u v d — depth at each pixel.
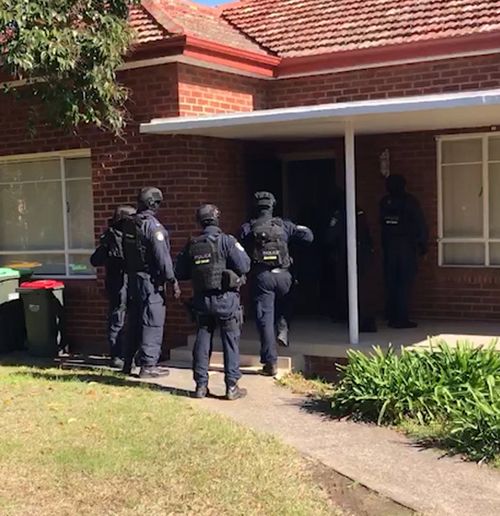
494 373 7.06
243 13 12.45
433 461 6.04
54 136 10.98
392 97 10.49
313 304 11.67
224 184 10.76
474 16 10.20
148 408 7.35
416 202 10.13
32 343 10.62
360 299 11.25
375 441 6.52
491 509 5.15
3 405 7.45
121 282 9.66
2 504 5.14
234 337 7.90
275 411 7.46
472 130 10.38
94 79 8.58
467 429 6.25
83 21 8.65
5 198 11.80
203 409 7.43
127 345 9.09
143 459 5.93
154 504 5.15
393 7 11.22
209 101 10.25
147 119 10.02
